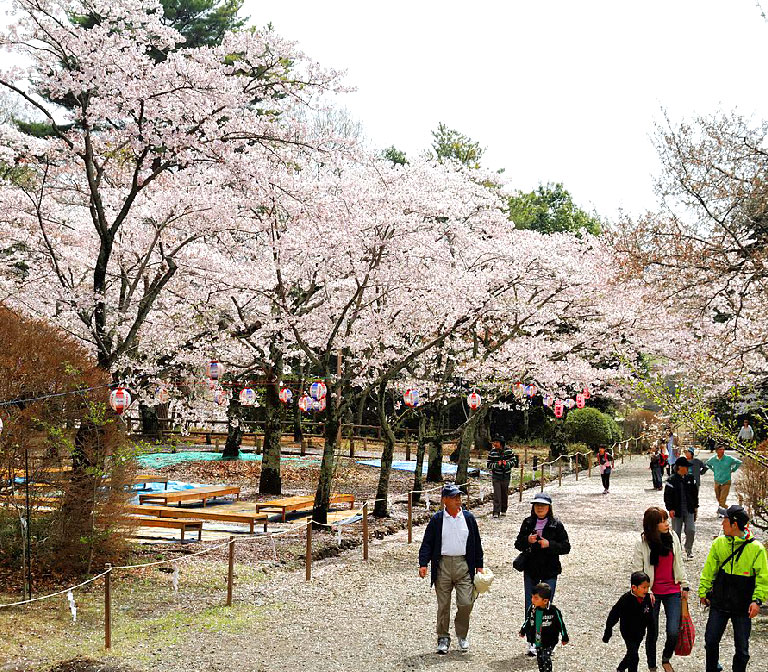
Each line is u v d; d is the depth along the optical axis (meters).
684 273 14.60
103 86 13.95
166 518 16.67
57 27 13.96
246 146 15.70
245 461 29.97
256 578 12.90
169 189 17.06
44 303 17.66
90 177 14.40
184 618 10.48
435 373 25.56
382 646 9.40
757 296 15.27
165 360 22.69
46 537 12.32
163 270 18.09
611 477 31.05
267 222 18.84
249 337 21.11
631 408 42.84
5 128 16.42
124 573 12.61
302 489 24.89
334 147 16.06
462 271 20.81
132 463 13.22
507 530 18.05
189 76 14.16
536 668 8.54
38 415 12.18
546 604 8.16
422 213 19.00
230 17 36.22
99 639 9.48
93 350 16.95
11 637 9.30
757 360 15.67
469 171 25.42
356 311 18.69
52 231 18.69
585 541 16.55
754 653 9.05
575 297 23.06
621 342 25.41
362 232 18.14
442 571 9.20
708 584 7.82
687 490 14.23
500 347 23.03
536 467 33.47
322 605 11.36
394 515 19.81
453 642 9.56
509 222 23.89
